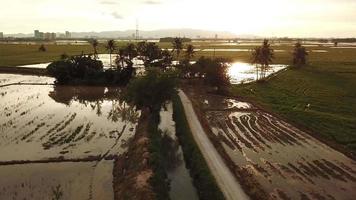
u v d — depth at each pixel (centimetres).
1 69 12175
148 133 4809
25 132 5344
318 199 3406
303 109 7138
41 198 3312
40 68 12112
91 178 3766
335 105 7494
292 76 11456
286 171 4072
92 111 6869
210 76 8906
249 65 15125
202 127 5544
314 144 5069
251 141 5169
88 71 10156
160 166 3803
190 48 13525
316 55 19075
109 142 4975
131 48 12150
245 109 7194
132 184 3350
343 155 4644
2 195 3369
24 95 8306
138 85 5891
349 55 19138
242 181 3528
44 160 4225
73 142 4938
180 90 8981
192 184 3716
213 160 4122
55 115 6444
